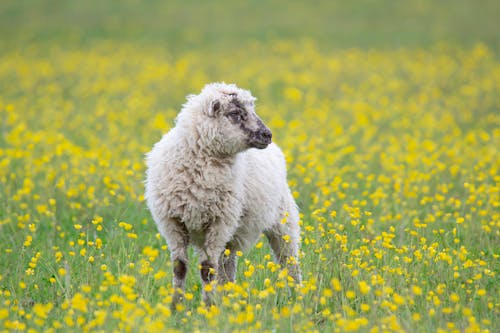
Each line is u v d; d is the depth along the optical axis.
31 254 19.03
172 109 44.31
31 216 22.67
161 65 59.69
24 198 24.19
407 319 14.57
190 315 15.11
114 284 14.88
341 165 29.30
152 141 33.50
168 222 16.52
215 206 16.33
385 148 32.50
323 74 58.53
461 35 76.44
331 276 17.05
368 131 35.00
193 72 58.38
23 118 39.25
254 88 52.97
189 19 84.31
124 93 49.56
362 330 13.70
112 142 32.72
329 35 77.75
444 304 15.30
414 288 14.28
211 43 73.31
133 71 58.59
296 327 13.88
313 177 25.89
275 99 49.25
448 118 38.91
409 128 39.09
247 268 17.64
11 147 31.58
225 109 16.33
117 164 27.19
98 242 16.78
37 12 84.31
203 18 85.25
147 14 85.88
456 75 58.06
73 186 24.42
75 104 45.81
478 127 40.50
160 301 15.77
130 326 12.97
